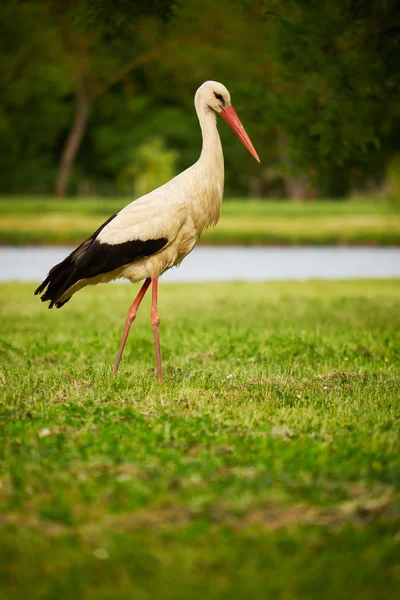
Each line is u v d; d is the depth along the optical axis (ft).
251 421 26.55
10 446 23.59
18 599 15.76
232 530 18.20
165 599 15.69
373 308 58.18
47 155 225.15
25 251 104.88
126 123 215.51
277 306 59.36
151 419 26.76
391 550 17.40
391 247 114.93
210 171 34.55
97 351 41.34
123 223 33.47
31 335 46.32
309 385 32.40
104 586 16.17
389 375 34.42
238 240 115.55
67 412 27.48
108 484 20.47
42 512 18.89
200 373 34.65
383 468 21.75
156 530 18.30
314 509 19.29
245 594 15.80
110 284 77.71
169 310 57.72
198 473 21.13
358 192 285.43
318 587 16.05
